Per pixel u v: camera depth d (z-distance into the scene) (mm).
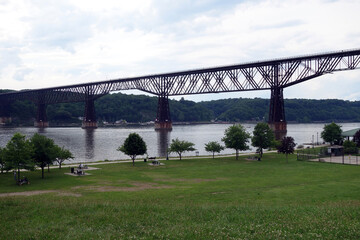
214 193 38438
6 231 22000
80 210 27594
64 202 31016
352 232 20375
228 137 78562
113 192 40125
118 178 51812
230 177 51312
